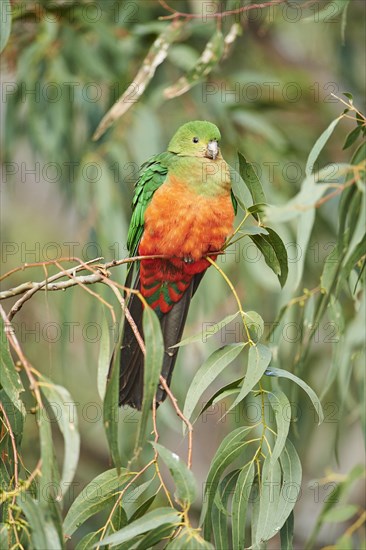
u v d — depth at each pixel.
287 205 5.55
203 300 10.96
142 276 8.05
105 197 11.07
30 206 15.84
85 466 13.95
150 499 5.90
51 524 5.45
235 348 6.22
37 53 11.76
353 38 14.29
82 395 13.90
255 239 6.70
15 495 5.49
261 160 12.05
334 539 12.51
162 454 5.47
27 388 11.05
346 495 7.05
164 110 12.36
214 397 6.27
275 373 6.21
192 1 11.91
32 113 11.75
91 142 11.61
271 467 5.96
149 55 9.55
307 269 11.55
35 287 6.21
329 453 13.19
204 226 7.80
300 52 14.62
